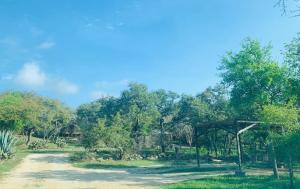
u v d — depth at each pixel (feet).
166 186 67.41
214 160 142.92
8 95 228.63
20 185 72.95
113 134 154.20
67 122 288.30
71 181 78.79
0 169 101.96
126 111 264.93
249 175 83.51
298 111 72.69
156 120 234.38
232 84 109.09
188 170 102.58
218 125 98.17
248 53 105.19
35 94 263.08
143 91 269.64
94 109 317.22
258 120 95.71
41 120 250.98
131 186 69.77
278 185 64.03
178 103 261.03
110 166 120.06
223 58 110.22
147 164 131.85
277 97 102.58
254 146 130.93
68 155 163.02
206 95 213.66
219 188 62.28
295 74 78.23
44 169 106.83
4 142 132.36
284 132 67.15
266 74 100.07
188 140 180.86
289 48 78.69
